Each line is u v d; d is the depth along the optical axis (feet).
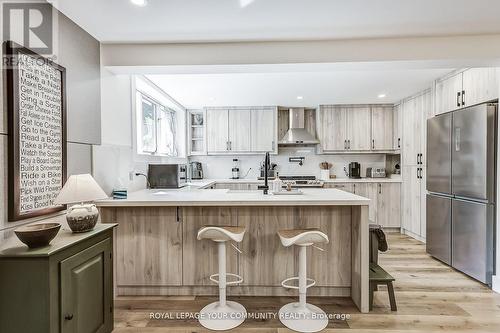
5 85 4.93
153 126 13.71
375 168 17.80
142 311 7.38
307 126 17.67
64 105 6.33
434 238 11.03
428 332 6.40
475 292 8.36
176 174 11.02
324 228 8.06
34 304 4.44
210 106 16.65
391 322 6.79
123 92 9.53
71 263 4.97
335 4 6.15
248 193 9.11
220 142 16.89
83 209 5.74
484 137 8.50
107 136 8.46
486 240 8.60
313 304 7.68
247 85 12.14
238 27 7.21
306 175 17.98
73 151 6.86
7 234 4.94
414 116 14.08
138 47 8.18
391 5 6.18
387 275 7.50
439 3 6.10
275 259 8.12
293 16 6.66
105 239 6.10
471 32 7.47
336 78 11.21
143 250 8.23
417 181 13.91
